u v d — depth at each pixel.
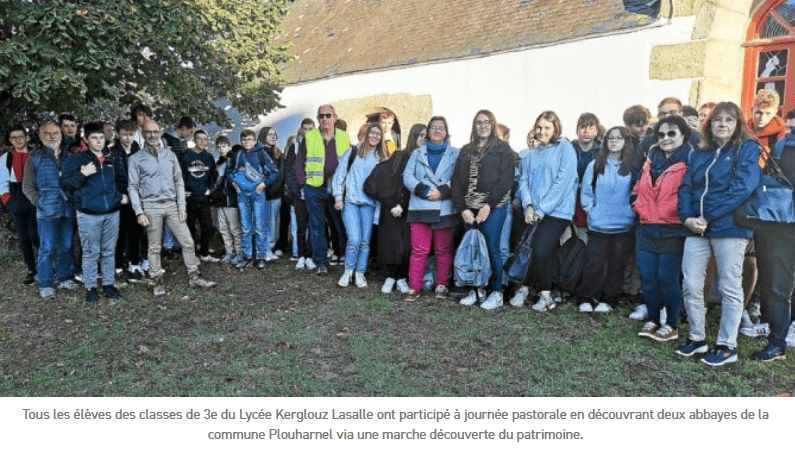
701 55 5.65
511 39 7.31
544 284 4.88
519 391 3.44
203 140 6.76
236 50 8.42
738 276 3.66
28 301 5.27
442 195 4.99
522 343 4.16
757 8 5.89
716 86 5.71
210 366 3.83
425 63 8.06
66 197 5.29
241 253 6.74
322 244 6.13
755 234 3.83
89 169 4.95
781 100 5.73
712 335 4.24
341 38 10.21
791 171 3.72
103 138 4.99
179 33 6.90
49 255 5.35
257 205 6.47
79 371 3.77
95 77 6.38
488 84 7.45
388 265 5.69
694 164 3.76
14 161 5.69
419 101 8.22
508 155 4.79
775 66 5.76
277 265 6.71
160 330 4.52
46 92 5.86
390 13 9.79
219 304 5.18
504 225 5.15
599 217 4.62
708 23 5.63
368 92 8.93
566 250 4.94
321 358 3.96
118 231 5.47
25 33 5.79
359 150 5.62
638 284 4.97
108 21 5.98
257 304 5.18
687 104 5.75
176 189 5.54
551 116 4.73
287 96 10.30
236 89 8.35
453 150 5.09
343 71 9.20
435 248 5.23
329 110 5.86
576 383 3.52
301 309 5.00
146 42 6.54
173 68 7.25
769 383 3.49
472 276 4.90
